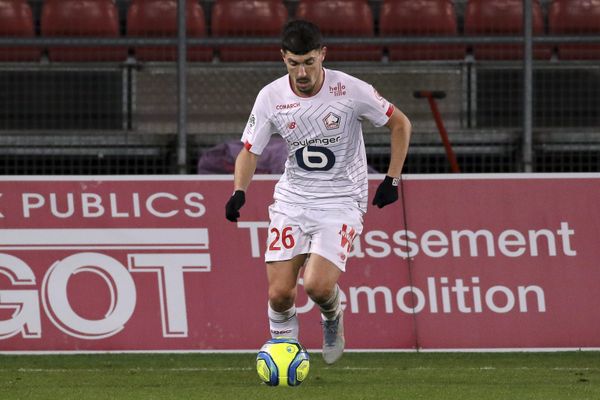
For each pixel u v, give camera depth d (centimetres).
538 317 2770
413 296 2772
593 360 2659
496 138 3444
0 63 3538
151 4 3744
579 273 2783
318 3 3800
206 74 3609
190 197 2786
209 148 3438
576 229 2795
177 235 2772
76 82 3553
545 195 2803
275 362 1883
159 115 3594
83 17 3716
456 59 3612
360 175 1998
